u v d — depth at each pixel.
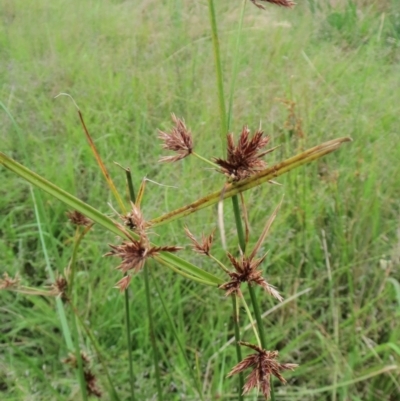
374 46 0.95
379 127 0.69
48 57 0.96
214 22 0.17
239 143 0.16
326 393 0.40
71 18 1.14
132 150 0.69
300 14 1.17
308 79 0.78
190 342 0.45
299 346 0.42
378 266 0.48
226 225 0.52
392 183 0.55
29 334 0.47
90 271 0.52
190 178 0.59
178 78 0.84
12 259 0.52
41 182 0.17
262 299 0.46
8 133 0.72
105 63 0.92
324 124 0.65
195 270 0.17
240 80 0.81
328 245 0.51
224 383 0.39
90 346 0.43
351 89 0.78
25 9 1.23
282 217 0.53
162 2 1.25
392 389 0.39
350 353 0.39
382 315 0.44
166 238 0.52
